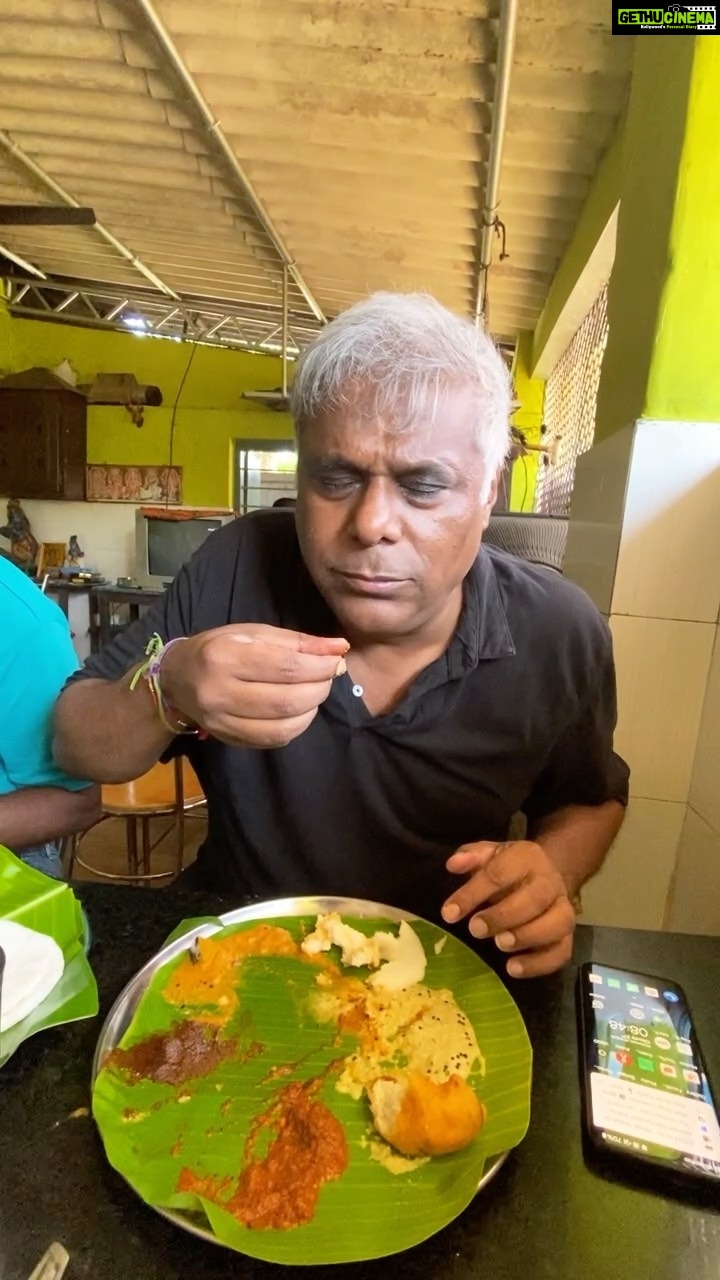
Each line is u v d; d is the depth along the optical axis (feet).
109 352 17.95
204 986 1.88
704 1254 1.31
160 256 14.17
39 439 16.98
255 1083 1.60
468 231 9.93
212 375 17.83
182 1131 1.47
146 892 2.35
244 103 7.99
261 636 2.00
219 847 3.10
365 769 2.78
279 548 3.00
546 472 12.12
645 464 3.52
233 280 14.85
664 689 3.69
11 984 1.76
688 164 3.26
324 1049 1.70
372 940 2.02
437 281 12.15
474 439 2.09
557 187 8.14
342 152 8.50
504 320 13.25
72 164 10.70
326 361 2.04
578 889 2.70
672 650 3.65
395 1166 1.42
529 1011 1.89
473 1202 1.38
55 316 16.89
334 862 2.88
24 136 10.04
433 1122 1.43
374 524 2.05
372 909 2.16
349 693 2.69
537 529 5.89
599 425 4.56
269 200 10.24
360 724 2.70
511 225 9.24
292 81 7.41
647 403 3.51
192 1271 1.25
